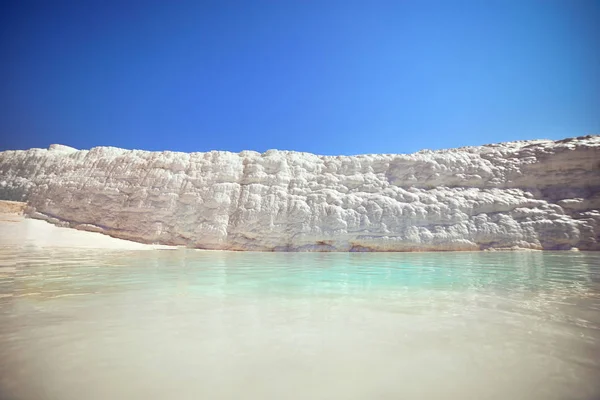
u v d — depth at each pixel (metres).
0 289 3.71
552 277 5.00
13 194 15.93
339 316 2.73
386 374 1.73
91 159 16.56
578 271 5.76
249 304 3.12
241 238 13.51
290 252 12.59
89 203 14.71
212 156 15.53
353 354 1.96
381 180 14.26
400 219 12.98
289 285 4.24
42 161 17.11
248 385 1.60
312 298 3.41
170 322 2.52
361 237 12.85
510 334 2.31
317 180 14.65
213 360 1.86
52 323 2.47
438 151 15.27
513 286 4.19
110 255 8.59
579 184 12.61
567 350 2.04
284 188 14.44
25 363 1.80
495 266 6.67
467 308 3.01
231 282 4.46
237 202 14.22
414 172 14.12
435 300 3.34
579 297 3.50
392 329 2.41
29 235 11.92
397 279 4.82
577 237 11.60
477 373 1.74
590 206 12.11
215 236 13.50
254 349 2.02
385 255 10.41
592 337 2.26
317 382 1.64
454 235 12.44
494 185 13.42
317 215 13.50
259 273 5.50
